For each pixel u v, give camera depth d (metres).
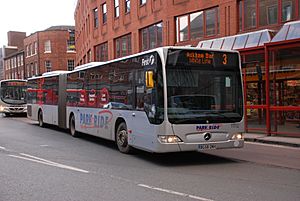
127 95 10.91
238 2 19.67
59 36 59.50
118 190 6.97
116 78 11.73
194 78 9.38
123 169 8.95
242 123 9.73
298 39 13.74
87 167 9.23
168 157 10.56
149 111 9.49
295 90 15.20
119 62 11.49
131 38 28.75
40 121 21.53
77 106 15.60
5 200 6.37
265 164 9.44
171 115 9.04
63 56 59.53
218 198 6.34
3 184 7.51
